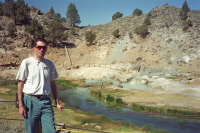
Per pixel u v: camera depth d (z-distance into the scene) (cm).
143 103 2514
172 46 6041
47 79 404
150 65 5303
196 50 5506
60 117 1669
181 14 7694
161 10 9212
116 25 9212
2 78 4544
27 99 386
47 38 7325
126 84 4122
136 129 1466
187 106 2330
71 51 7181
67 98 3006
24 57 6353
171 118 1989
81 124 1498
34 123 392
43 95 394
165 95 2938
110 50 6712
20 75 382
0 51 6350
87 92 3434
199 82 3631
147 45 6475
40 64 398
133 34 7406
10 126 896
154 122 1862
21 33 7588
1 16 9062
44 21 9150
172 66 5044
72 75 5094
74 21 10756
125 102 2589
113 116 2053
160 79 4069
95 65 5938
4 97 2467
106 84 4066
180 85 3531
